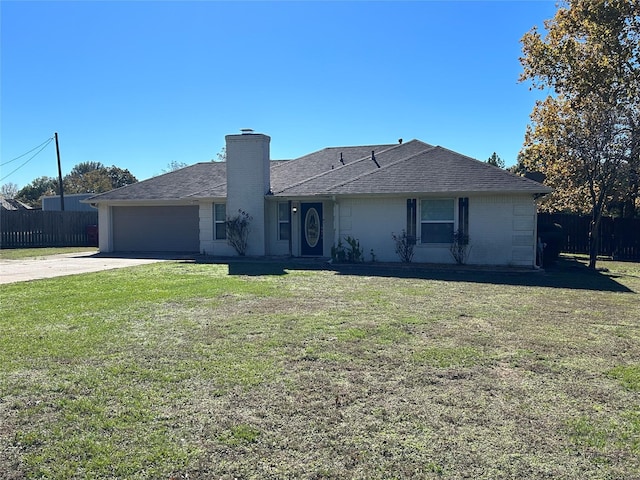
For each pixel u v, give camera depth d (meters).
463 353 6.01
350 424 4.06
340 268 15.14
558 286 11.64
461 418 4.18
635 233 19.89
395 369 5.42
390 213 16.50
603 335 6.91
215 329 7.15
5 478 3.27
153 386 4.88
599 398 4.63
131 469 3.38
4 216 27.00
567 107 21.92
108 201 22.05
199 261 17.39
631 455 3.59
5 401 4.50
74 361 5.66
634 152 15.93
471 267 15.06
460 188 15.47
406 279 12.70
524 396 4.67
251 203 18.61
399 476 3.32
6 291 10.49
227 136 18.70
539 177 18.33
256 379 5.08
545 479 3.28
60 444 3.71
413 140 21.11
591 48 21.22
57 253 22.27
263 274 13.57
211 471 3.36
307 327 7.29
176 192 21.77
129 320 7.72
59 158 36.09
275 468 3.41
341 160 21.66
